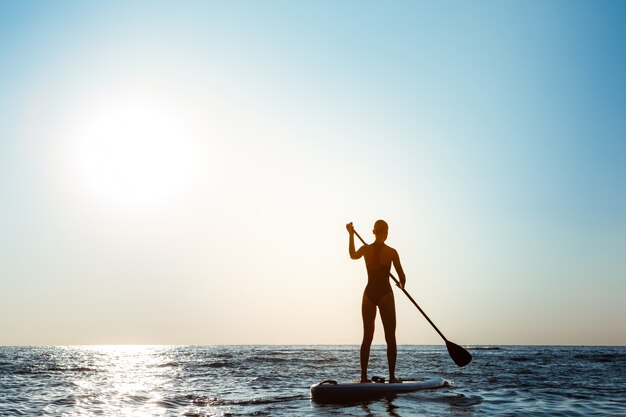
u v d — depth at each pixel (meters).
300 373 14.59
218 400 7.67
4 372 15.67
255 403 7.16
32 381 12.05
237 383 11.08
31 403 7.71
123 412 6.67
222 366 19.20
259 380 11.90
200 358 28.97
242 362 22.64
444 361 23.38
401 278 7.38
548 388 9.30
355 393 6.96
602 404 7.11
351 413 5.85
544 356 31.36
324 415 5.73
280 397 7.79
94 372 15.79
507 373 13.95
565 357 29.08
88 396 8.61
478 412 6.09
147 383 11.34
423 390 7.77
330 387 7.02
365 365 7.23
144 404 7.45
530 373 13.98
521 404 6.95
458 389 8.52
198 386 10.40
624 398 7.83
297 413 5.95
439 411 6.05
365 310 7.29
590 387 9.60
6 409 7.09
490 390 8.73
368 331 7.27
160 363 22.50
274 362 22.61
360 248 7.48
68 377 13.51
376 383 7.12
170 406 7.21
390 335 7.24
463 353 7.49
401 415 5.71
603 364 19.84
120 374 14.77
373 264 7.31
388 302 7.23
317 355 33.50
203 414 6.24
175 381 11.87
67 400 8.05
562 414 6.19
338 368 17.30
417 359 26.14
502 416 5.83
